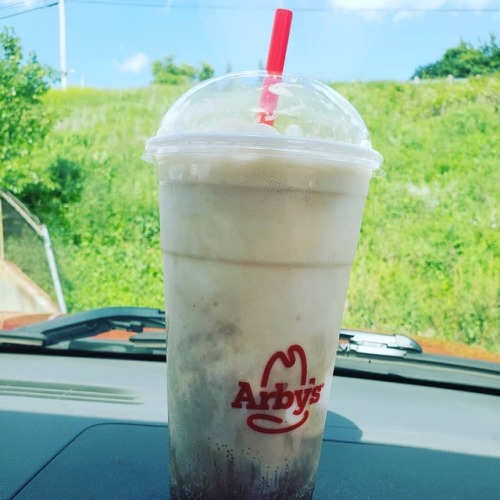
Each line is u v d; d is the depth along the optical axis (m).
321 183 0.21
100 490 0.26
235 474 0.23
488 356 0.50
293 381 0.22
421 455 0.32
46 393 0.38
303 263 0.21
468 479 0.29
